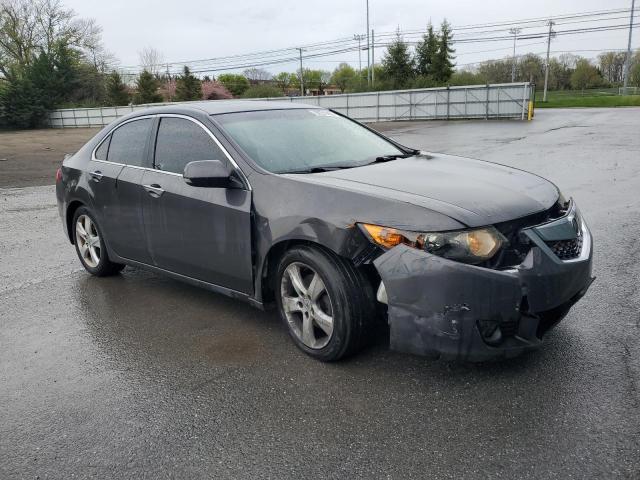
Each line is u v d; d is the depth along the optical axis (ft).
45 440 9.31
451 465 8.02
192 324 13.67
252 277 12.12
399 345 9.83
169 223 13.70
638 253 16.96
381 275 9.73
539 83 301.63
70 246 21.93
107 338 13.17
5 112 173.88
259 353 11.91
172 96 241.96
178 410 9.96
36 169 54.75
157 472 8.34
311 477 8.00
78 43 198.08
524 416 9.02
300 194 11.08
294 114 14.79
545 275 9.45
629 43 213.66
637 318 12.36
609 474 7.61
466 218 9.41
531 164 38.96
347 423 9.20
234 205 12.04
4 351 12.80
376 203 10.09
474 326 9.20
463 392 9.82
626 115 100.07
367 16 204.64
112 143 16.19
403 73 196.24
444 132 82.23
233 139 12.77
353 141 14.39
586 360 10.63
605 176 31.71
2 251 21.61
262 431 9.16
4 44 185.68
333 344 10.80
